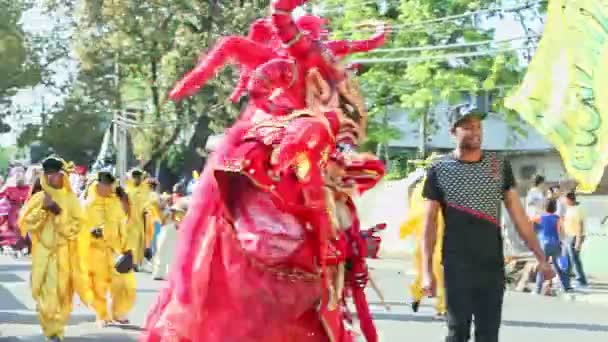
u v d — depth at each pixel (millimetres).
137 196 16656
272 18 4484
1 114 57844
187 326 4402
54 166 10602
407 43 26547
